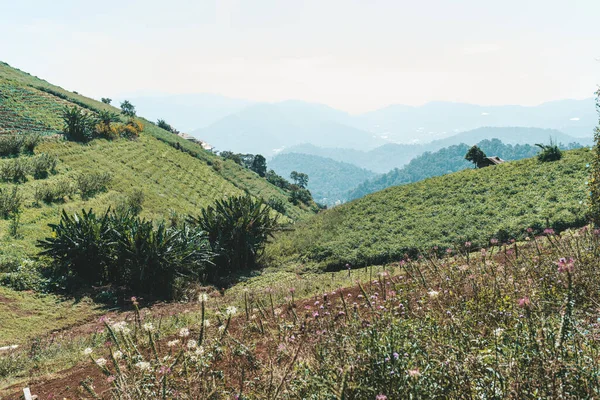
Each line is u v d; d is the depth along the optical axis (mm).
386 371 3217
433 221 22719
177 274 16297
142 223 17250
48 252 16625
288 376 3711
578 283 4281
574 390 2605
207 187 61625
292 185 135125
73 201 31391
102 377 5488
